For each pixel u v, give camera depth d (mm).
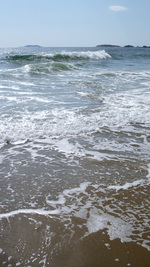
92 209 2451
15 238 2012
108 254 1880
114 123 5406
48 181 2980
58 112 5977
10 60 20234
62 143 4227
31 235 2057
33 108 6230
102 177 3113
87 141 4359
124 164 3496
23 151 3848
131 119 5742
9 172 3164
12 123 4984
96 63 21766
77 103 6973
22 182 2930
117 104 7043
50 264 1770
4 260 1781
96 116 5820
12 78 11180
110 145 4211
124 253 1895
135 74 14289
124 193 2758
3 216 2287
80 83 10289
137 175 3193
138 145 4254
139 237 2072
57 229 2143
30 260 1797
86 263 1791
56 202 2557
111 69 17281
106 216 2346
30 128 4785
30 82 10266
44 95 7828
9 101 6836
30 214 2342
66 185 2898
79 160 3598
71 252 1889
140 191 2812
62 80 11094
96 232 2119
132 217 2340
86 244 1976
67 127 4969
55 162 3510
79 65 18641
